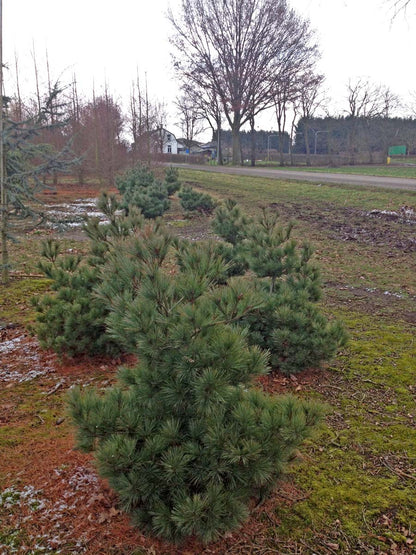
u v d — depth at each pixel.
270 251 4.86
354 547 2.61
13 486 2.98
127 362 4.90
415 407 4.14
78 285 4.91
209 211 16.55
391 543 2.64
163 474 2.39
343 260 10.06
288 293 4.63
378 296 7.55
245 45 43.91
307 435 2.33
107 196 5.29
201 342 2.36
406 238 11.73
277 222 5.48
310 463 3.34
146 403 2.54
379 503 2.95
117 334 2.60
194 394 2.44
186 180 27.28
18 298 7.13
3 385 4.41
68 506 2.82
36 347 5.29
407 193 17.28
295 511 2.87
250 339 4.44
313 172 32.66
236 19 42.84
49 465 3.20
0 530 2.64
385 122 60.38
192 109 50.31
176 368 2.41
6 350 5.23
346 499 2.98
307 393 4.35
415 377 4.69
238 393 2.54
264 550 2.58
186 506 2.27
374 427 3.81
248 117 47.41
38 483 3.02
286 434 2.28
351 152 56.72
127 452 2.30
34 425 3.72
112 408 2.46
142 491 2.39
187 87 47.44
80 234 12.91
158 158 27.89
